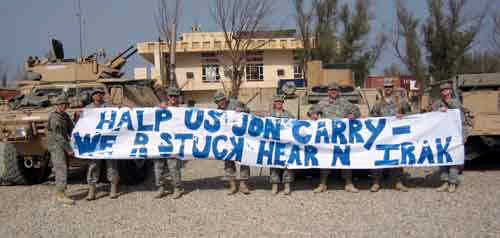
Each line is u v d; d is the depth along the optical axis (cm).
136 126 759
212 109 763
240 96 2803
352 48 2292
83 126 753
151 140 752
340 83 1170
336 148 750
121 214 635
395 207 639
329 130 757
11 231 566
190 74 3212
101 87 954
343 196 718
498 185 775
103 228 571
